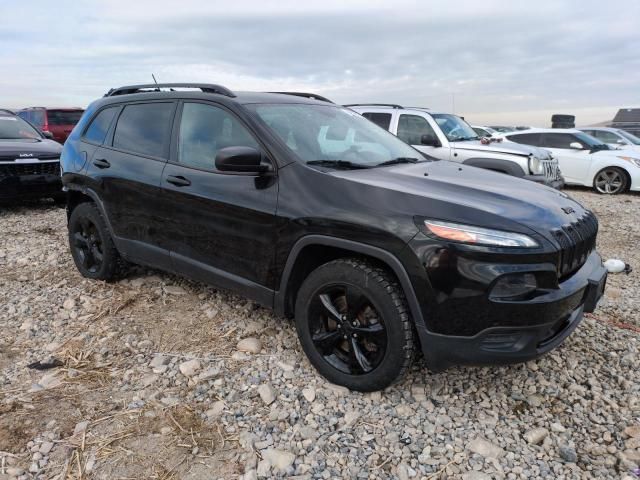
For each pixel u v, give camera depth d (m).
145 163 3.86
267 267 3.12
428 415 2.74
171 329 3.66
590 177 11.88
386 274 2.71
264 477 2.29
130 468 2.32
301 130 3.42
